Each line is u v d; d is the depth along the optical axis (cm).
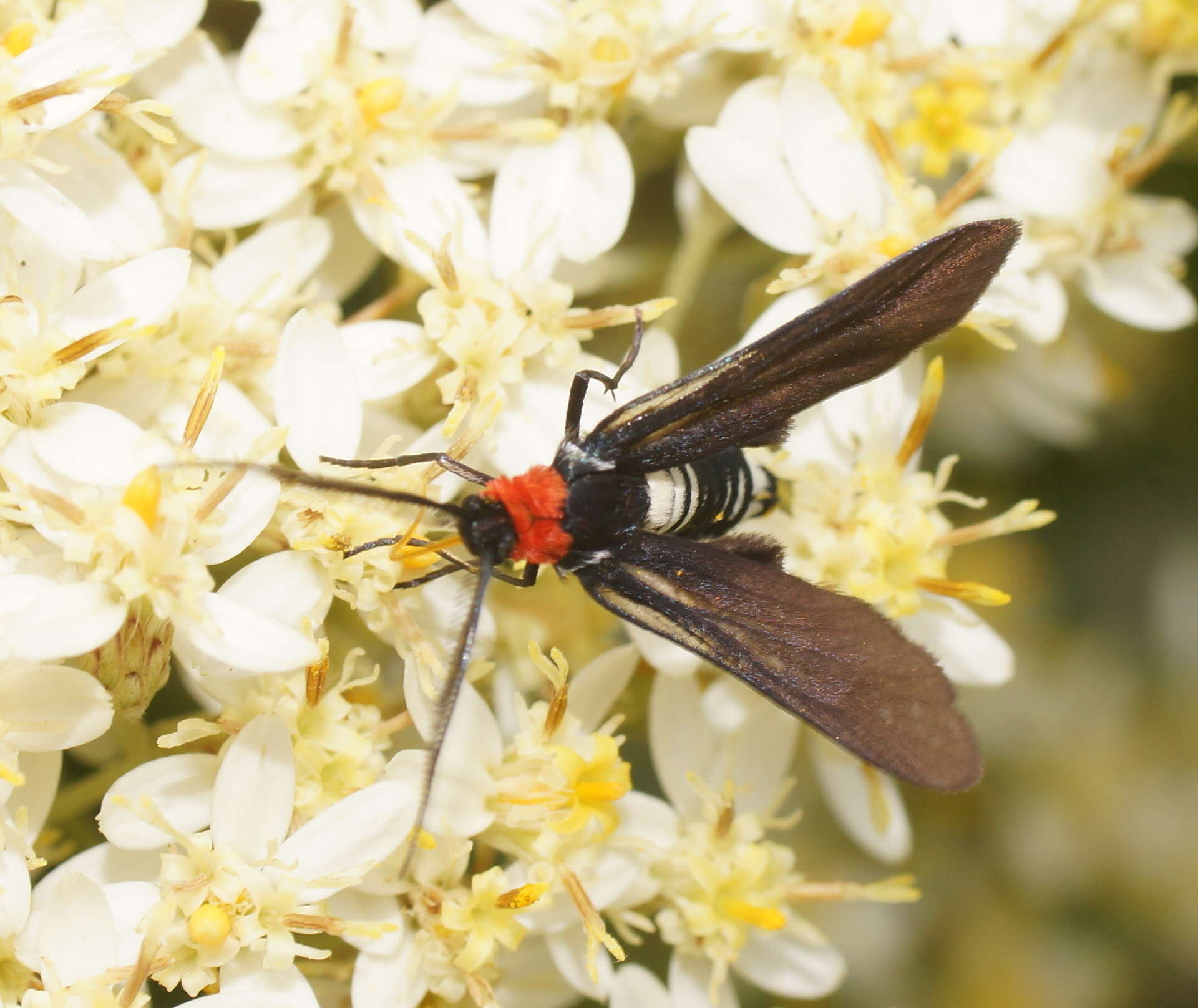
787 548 14
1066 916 16
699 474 13
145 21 13
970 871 16
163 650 13
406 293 14
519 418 13
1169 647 16
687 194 14
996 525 14
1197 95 15
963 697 16
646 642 13
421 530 13
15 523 13
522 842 13
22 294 13
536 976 13
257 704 13
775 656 13
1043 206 14
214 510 13
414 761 13
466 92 14
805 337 13
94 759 13
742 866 14
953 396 16
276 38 14
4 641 13
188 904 13
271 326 14
